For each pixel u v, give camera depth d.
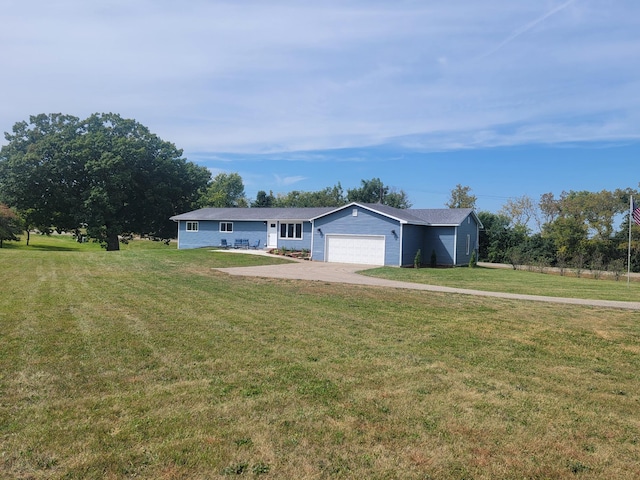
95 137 41.38
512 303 12.23
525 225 52.94
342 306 11.29
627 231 32.78
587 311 11.17
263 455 3.89
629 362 7.04
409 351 7.28
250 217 33.91
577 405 5.23
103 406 4.82
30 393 5.13
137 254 26.03
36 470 3.58
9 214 39.84
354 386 5.61
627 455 4.08
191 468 3.65
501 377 6.14
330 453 3.96
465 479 3.62
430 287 15.59
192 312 10.08
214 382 5.63
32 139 42.28
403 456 3.94
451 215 30.45
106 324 8.66
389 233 26.50
